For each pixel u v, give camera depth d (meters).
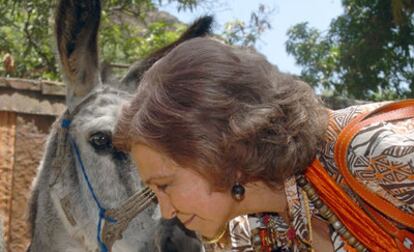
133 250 3.65
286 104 2.01
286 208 2.21
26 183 6.74
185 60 2.01
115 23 13.49
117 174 3.71
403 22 11.67
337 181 2.11
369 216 2.11
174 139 1.96
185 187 2.02
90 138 3.74
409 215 2.05
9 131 6.71
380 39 13.32
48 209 3.85
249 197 2.12
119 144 2.13
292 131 2.01
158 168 2.03
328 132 2.10
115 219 3.66
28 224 3.96
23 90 6.71
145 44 12.70
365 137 2.03
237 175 2.02
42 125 6.80
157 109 1.98
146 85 2.05
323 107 2.14
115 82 4.04
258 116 1.96
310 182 2.14
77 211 3.77
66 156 3.83
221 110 1.95
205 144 1.95
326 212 2.14
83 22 3.90
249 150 1.97
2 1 12.48
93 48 3.93
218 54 2.02
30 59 12.62
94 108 3.81
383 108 2.10
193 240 3.47
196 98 1.96
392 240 2.11
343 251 2.15
